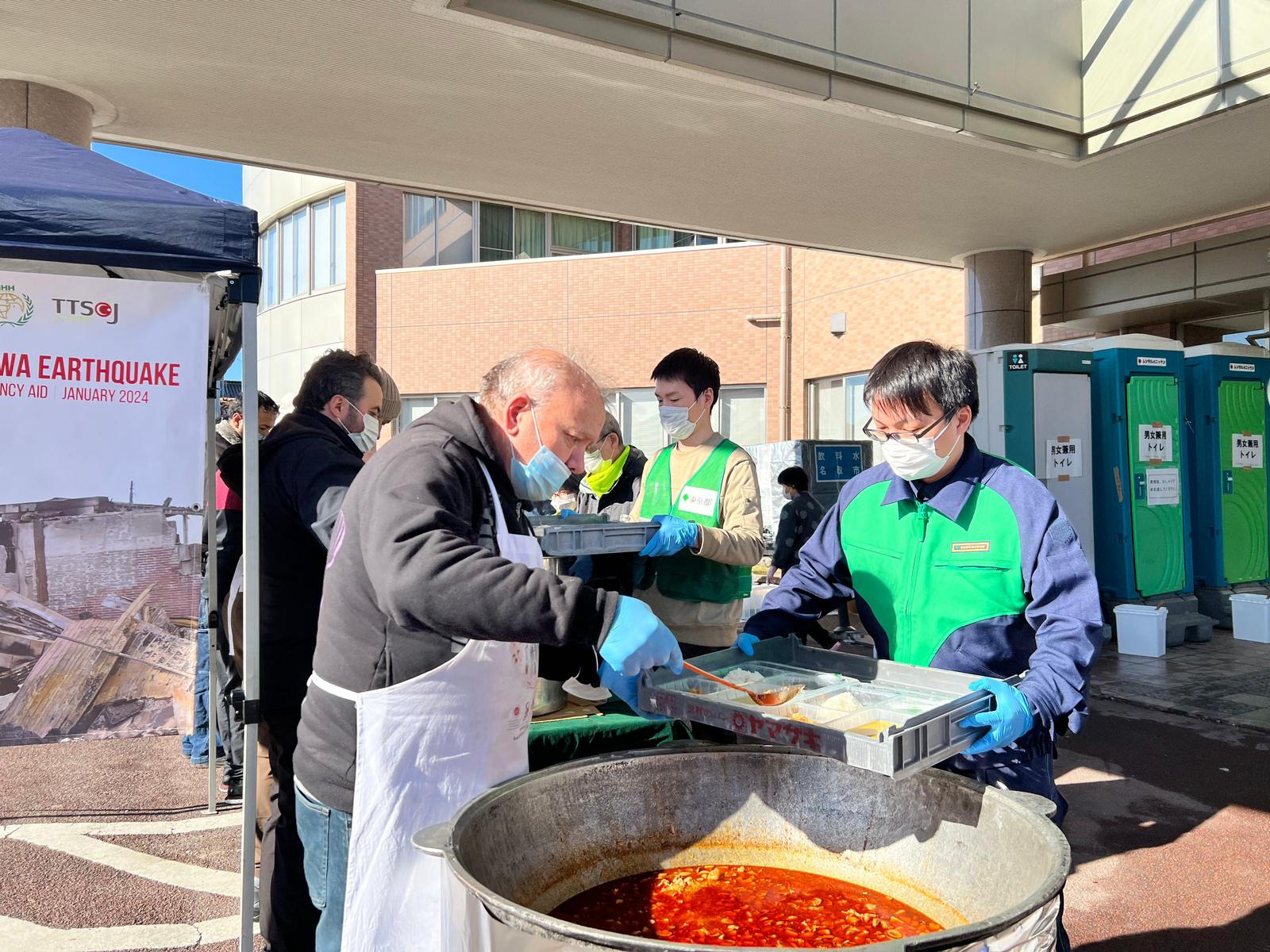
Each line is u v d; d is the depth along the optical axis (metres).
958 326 11.98
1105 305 9.05
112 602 2.43
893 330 12.98
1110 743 4.91
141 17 4.30
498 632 1.40
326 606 1.73
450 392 17.23
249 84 5.11
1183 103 5.75
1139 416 7.57
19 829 3.77
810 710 1.52
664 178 6.82
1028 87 6.06
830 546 2.18
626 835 1.59
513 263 16.89
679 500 3.10
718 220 7.98
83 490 2.39
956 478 1.91
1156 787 4.27
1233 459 8.14
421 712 1.60
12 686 2.36
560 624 1.41
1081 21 6.29
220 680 3.92
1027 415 7.34
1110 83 6.14
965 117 5.83
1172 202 7.52
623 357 16.28
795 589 2.17
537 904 1.44
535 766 1.94
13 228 2.11
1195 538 8.24
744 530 2.87
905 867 1.50
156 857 3.50
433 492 1.53
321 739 1.71
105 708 2.44
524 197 7.34
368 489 1.60
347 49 4.65
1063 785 4.31
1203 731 5.08
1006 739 1.49
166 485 2.45
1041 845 1.25
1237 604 7.72
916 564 1.96
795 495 7.18
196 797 4.17
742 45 4.91
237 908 3.07
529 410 1.69
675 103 5.37
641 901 1.48
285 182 19.22
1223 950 2.84
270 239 20.02
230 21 4.34
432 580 1.38
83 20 4.34
